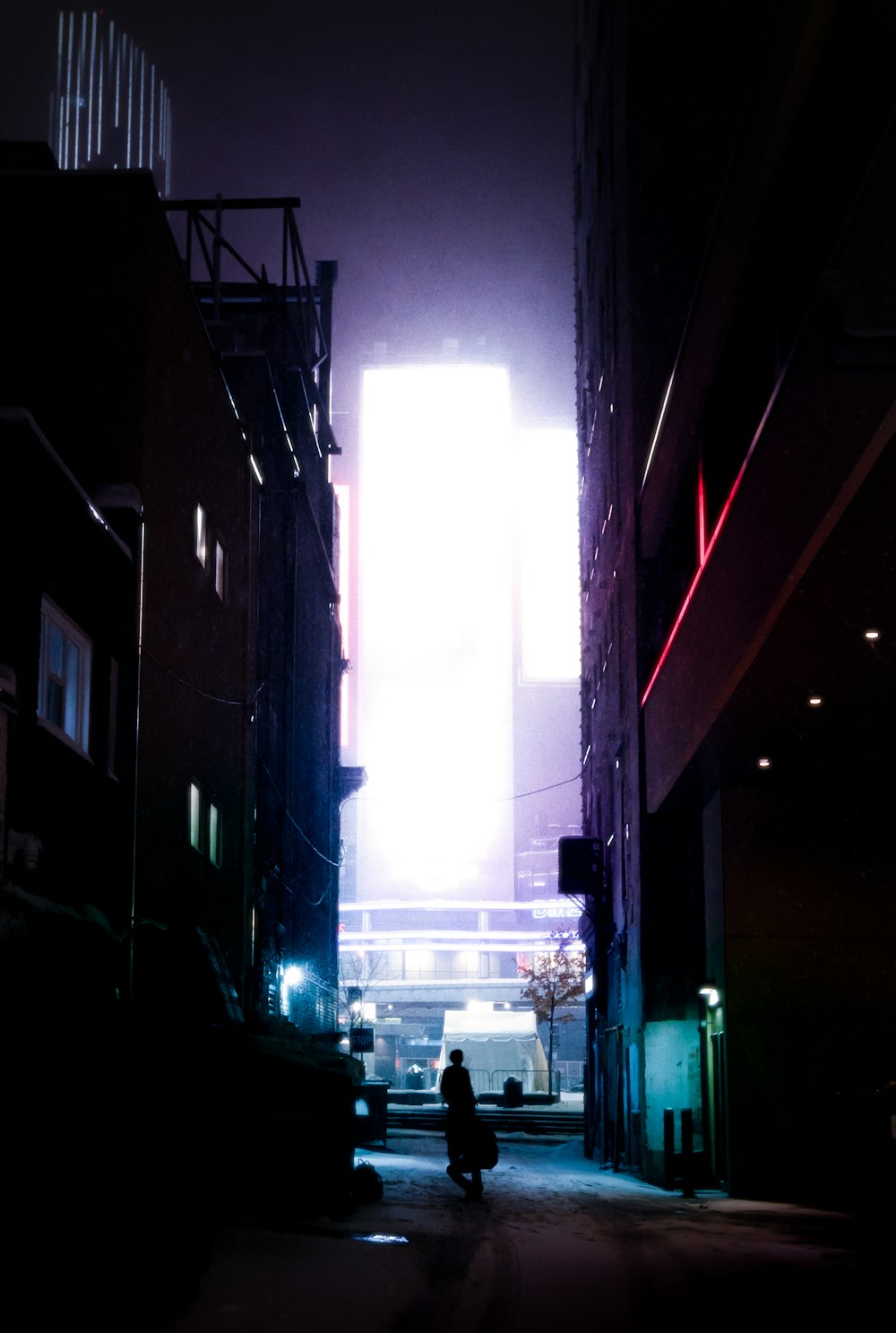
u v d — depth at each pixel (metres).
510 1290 9.77
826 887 22.22
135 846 16.95
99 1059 8.38
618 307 31.83
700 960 26.12
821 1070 21.50
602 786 37.09
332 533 43.97
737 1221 16.12
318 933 39.38
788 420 14.56
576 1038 103.50
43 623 14.28
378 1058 106.75
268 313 34.31
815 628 15.94
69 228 18.84
